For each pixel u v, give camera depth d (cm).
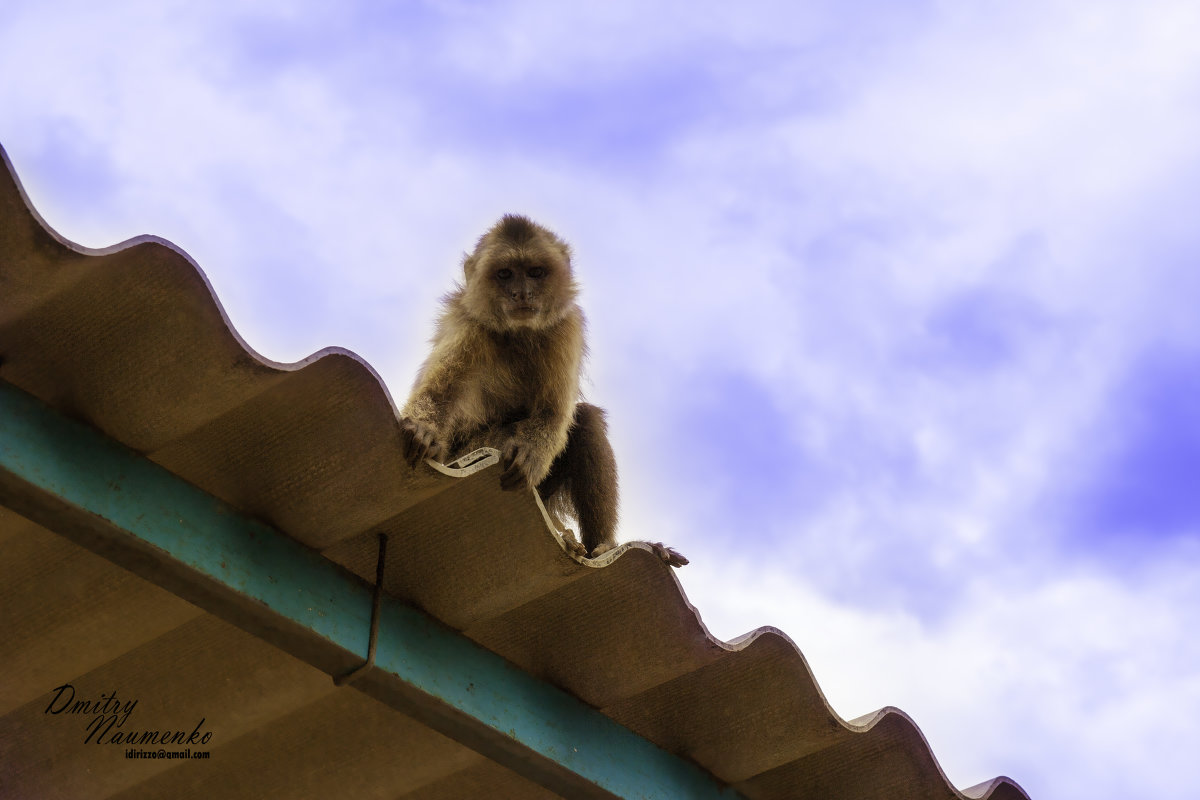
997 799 1970
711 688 1766
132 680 1636
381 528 1538
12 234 1215
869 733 1831
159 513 1395
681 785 1836
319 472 1452
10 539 1469
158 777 1748
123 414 1375
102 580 1505
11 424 1321
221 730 1669
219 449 1430
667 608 1628
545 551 1533
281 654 1583
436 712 1570
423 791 1833
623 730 1798
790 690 1755
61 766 1719
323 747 1722
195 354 1332
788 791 1945
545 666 1705
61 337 1328
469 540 1545
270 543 1482
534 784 1800
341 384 1384
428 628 1602
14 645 1574
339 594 1517
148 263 1275
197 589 1410
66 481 1334
